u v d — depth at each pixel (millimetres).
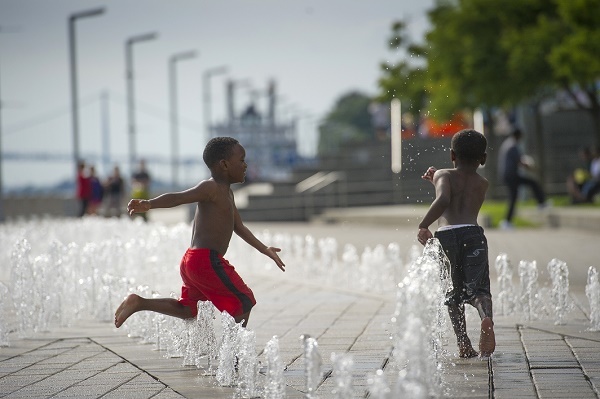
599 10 52281
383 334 16391
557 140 76625
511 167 45812
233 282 13219
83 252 21797
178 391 12180
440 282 13367
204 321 13570
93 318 19172
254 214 67250
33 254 31281
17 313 17672
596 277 16688
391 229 52125
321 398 11406
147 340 16125
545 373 12609
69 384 12805
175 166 114688
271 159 144625
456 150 14109
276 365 11383
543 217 46906
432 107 67562
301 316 18922
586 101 75750
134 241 24016
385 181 72625
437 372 11664
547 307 18312
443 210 13617
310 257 28625
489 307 13492
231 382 12555
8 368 14031
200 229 13344
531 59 58656
